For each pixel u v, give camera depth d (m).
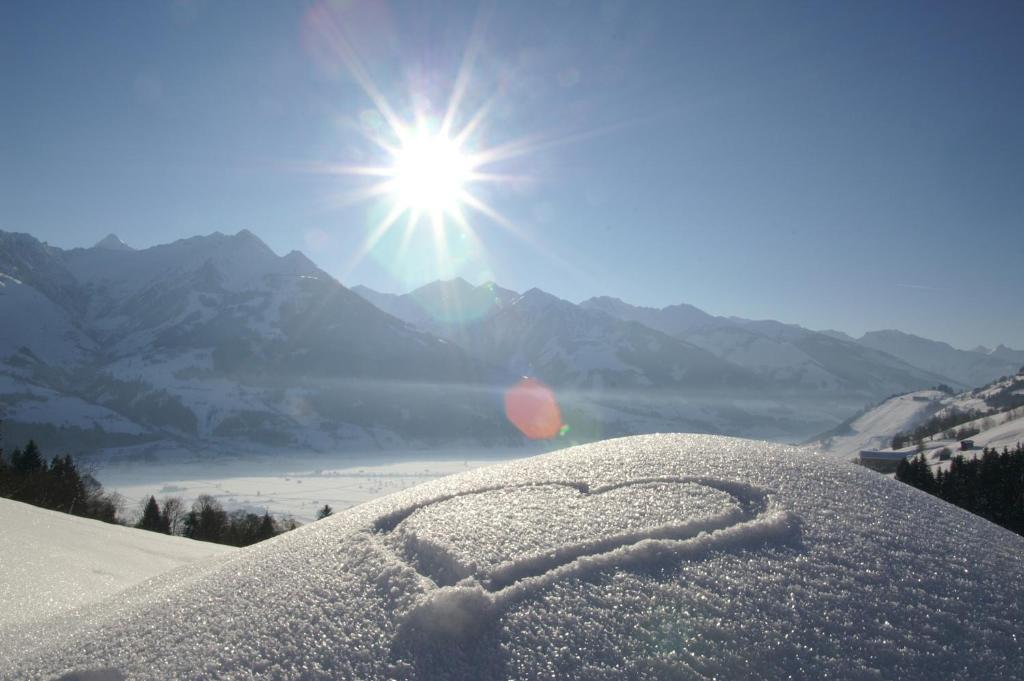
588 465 3.34
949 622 1.92
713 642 1.77
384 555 2.45
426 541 2.45
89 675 2.10
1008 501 38.66
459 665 1.75
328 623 2.06
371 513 3.08
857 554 2.27
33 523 6.79
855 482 3.06
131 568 5.69
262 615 2.22
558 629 1.84
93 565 5.29
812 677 1.66
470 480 3.36
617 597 1.97
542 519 2.58
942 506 2.98
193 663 2.02
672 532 2.36
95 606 3.10
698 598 1.96
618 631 1.82
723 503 2.63
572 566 2.13
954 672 1.71
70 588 4.32
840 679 1.66
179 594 2.66
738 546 2.27
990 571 2.26
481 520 2.62
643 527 2.41
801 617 1.88
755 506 2.66
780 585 2.04
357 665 1.82
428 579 2.18
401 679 1.74
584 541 2.31
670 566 2.13
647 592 1.99
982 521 2.91
